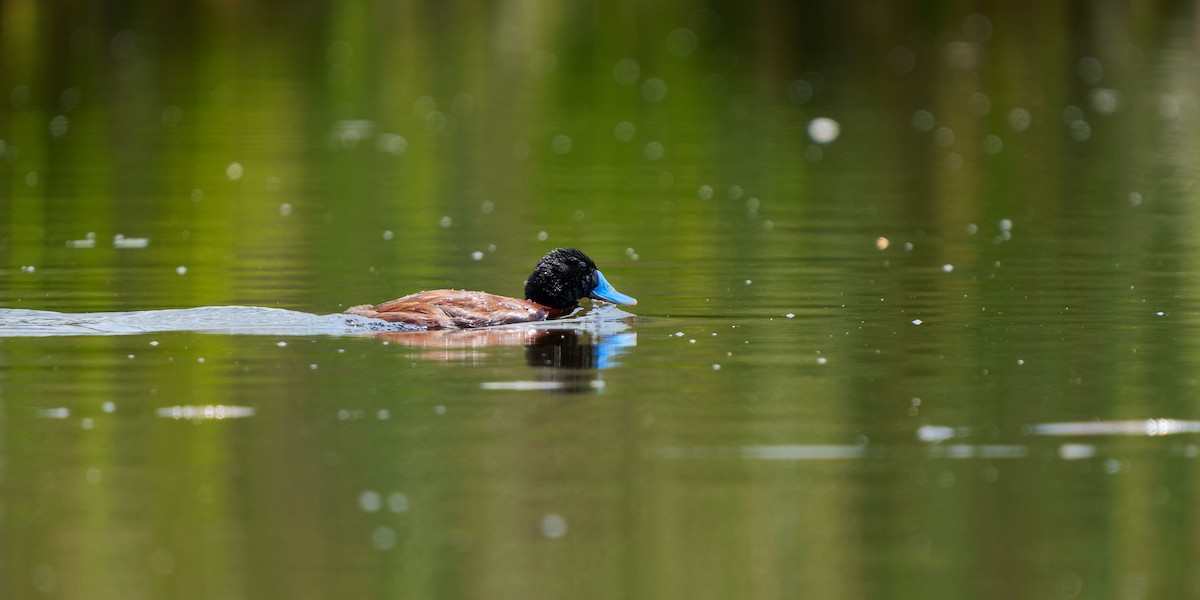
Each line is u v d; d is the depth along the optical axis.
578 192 26.98
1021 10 59.38
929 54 50.03
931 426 11.13
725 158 31.39
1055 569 8.40
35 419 11.27
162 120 36.84
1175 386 12.30
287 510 9.30
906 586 8.18
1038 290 17.06
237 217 23.94
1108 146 31.88
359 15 59.09
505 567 8.41
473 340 14.19
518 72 47.41
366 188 27.52
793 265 19.14
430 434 10.88
